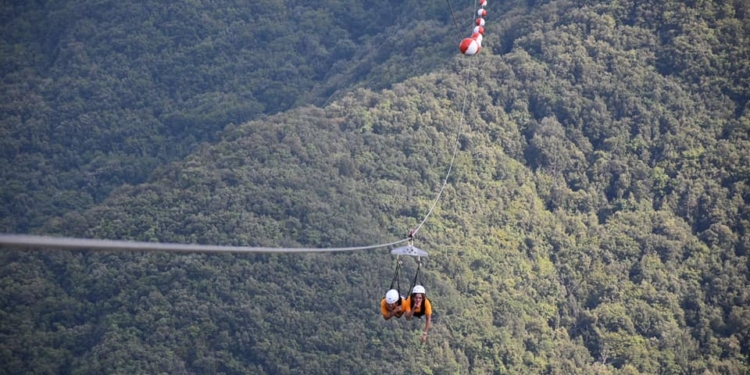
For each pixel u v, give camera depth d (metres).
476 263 185.25
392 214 196.38
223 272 177.75
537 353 172.12
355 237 186.62
